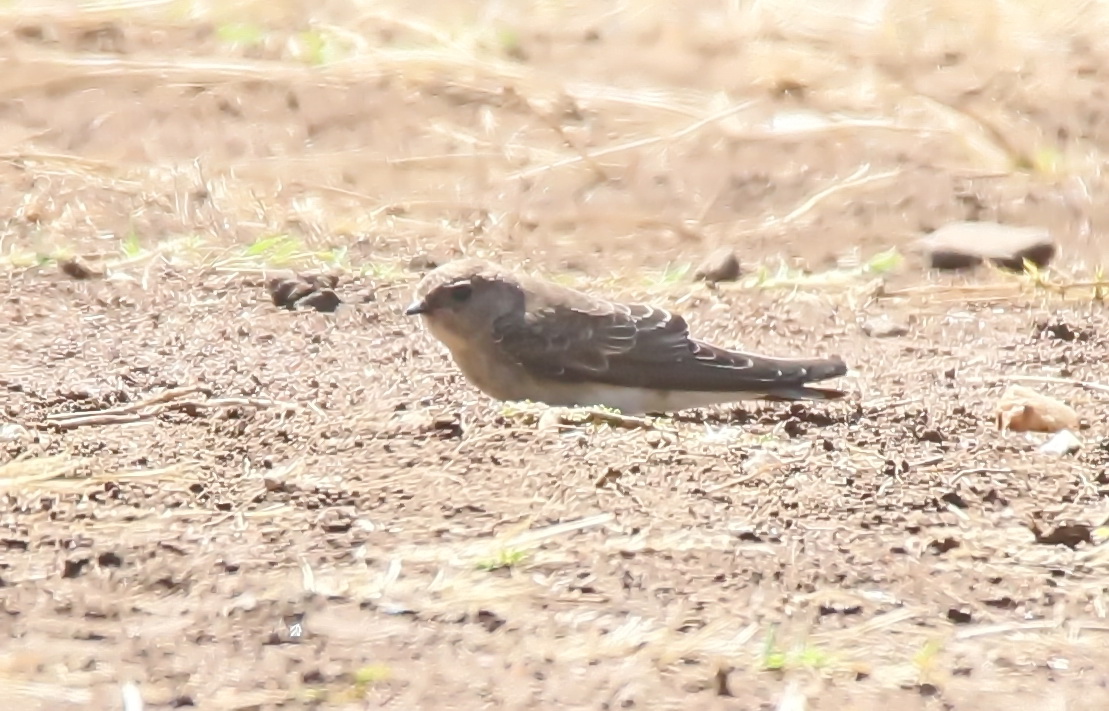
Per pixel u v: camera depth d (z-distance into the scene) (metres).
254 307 14.26
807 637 8.62
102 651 8.30
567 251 16.36
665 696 8.00
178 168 17.41
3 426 11.27
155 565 9.20
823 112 19.64
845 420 11.96
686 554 9.45
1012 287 15.62
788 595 9.05
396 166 18.02
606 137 18.91
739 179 18.03
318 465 10.62
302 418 11.52
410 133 18.73
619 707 7.88
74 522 9.73
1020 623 8.86
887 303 15.25
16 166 17.27
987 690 8.16
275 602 8.80
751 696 8.04
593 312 12.28
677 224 17.05
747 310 14.96
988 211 17.34
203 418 11.55
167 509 9.95
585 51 21.20
